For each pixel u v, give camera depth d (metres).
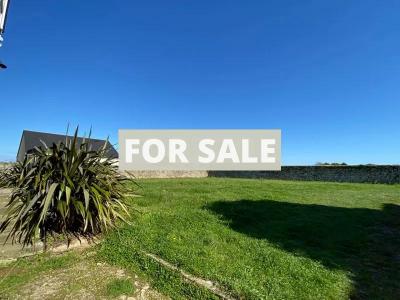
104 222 4.02
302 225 5.45
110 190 4.43
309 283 3.16
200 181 14.38
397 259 4.04
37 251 3.78
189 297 2.85
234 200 7.54
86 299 2.79
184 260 3.45
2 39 6.25
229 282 2.95
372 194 10.38
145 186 10.77
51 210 4.19
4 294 2.81
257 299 2.69
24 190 3.98
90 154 4.40
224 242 4.32
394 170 16.36
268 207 6.88
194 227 4.94
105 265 3.53
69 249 3.94
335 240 4.75
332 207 7.41
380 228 5.63
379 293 3.07
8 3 6.45
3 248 3.81
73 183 4.03
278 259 3.72
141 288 3.04
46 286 3.00
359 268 3.69
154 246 3.90
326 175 19.27
